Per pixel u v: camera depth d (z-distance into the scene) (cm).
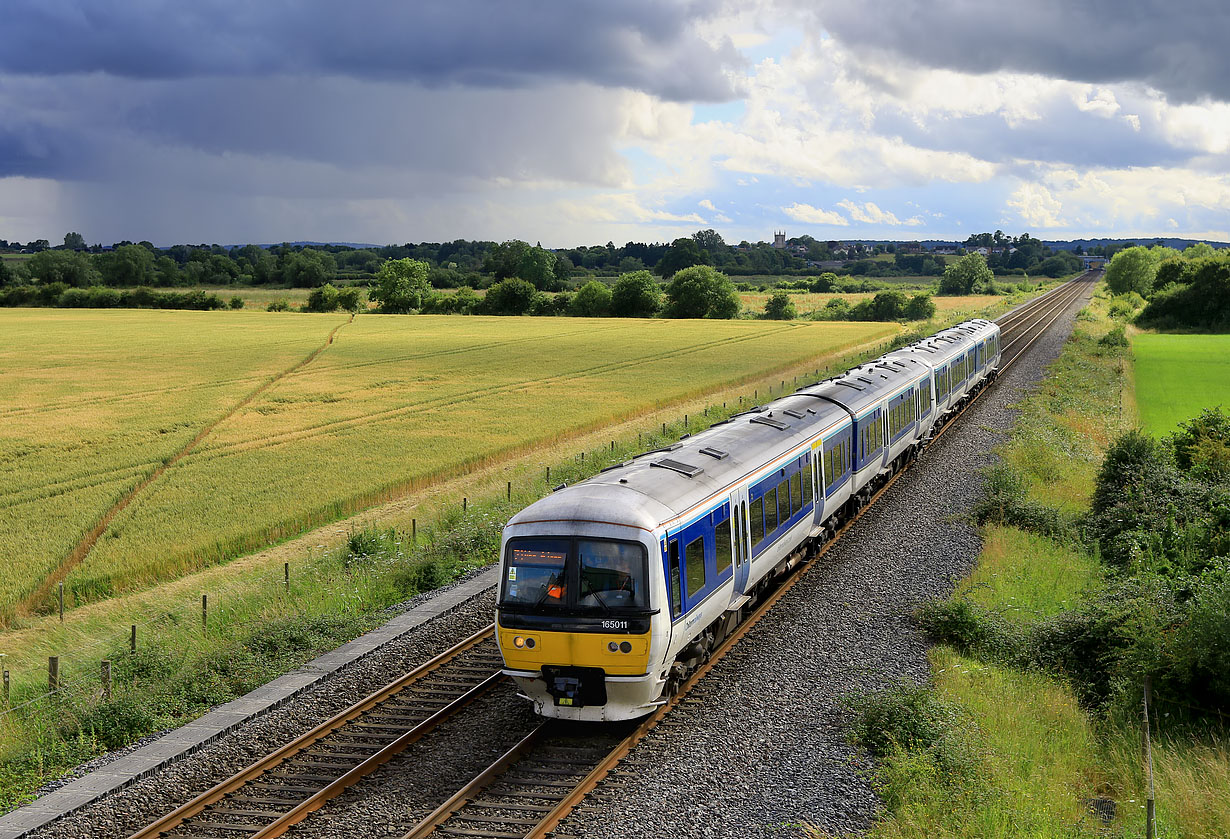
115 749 1384
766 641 1678
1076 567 2134
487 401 5312
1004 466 2797
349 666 1619
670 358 7412
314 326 11194
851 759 1231
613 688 1290
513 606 1316
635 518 1309
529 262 19838
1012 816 1048
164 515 3070
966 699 1391
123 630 2127
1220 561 1753
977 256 19125
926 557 2148
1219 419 2900
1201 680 1387
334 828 1080
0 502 3281
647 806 1112
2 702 1596
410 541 2564
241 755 1297
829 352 7769
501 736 1323
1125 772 1212
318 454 3981
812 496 2055
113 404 5312
